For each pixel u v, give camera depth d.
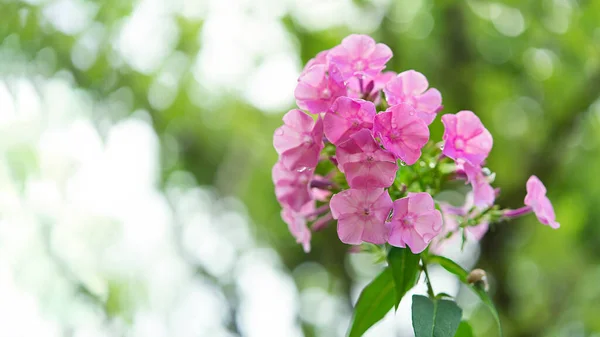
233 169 10.50
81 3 7.55
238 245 10.43
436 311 2.78
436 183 3.06
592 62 8.49
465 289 8.84
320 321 11.45
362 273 10.59
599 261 10.04
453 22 8.94
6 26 7.00
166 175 9.68
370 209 2.65
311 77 2.80
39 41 7.23
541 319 9.02
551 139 8.66
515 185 8.70
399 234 2.69
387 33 8.72
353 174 2.63
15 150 6.27
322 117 2.83
